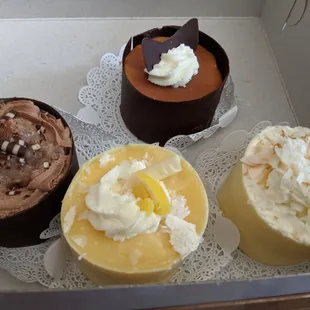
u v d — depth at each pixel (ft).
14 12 0.86
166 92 0.71
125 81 0.71
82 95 0.79
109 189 0.58
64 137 0.63
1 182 0.59
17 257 0.63
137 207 0.56
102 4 0.87
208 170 0.72
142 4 0.88
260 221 0.61
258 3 0.91
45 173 0.59
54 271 0.62
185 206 0.60
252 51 0.89
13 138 0.62
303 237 0.60
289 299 0.44
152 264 0.55
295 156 0.62
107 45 0.87
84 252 0.56
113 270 0.55
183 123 0.72
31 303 0.42
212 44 0.76
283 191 0.61
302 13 0.79
